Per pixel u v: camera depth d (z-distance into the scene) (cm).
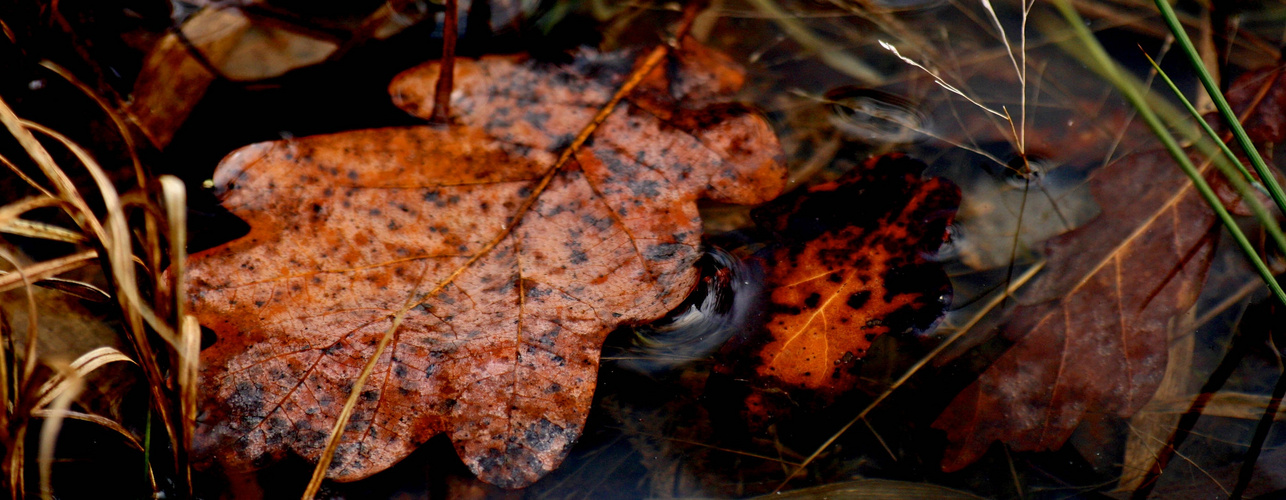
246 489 86
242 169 87
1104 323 88
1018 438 87
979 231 89
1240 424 88
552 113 88
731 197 88
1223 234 89
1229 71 92
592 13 91
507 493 86
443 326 87
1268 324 89
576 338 87
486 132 88
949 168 90
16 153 88
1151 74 92
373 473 86
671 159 88
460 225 87
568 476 87
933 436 87
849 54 91
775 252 88
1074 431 88
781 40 92
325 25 90
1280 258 89
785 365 87
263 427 86
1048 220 89
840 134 90
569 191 88
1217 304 89
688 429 87
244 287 87
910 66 91
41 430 86
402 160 88
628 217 88
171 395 85
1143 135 91
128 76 89
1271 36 92
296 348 86
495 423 86
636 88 89
